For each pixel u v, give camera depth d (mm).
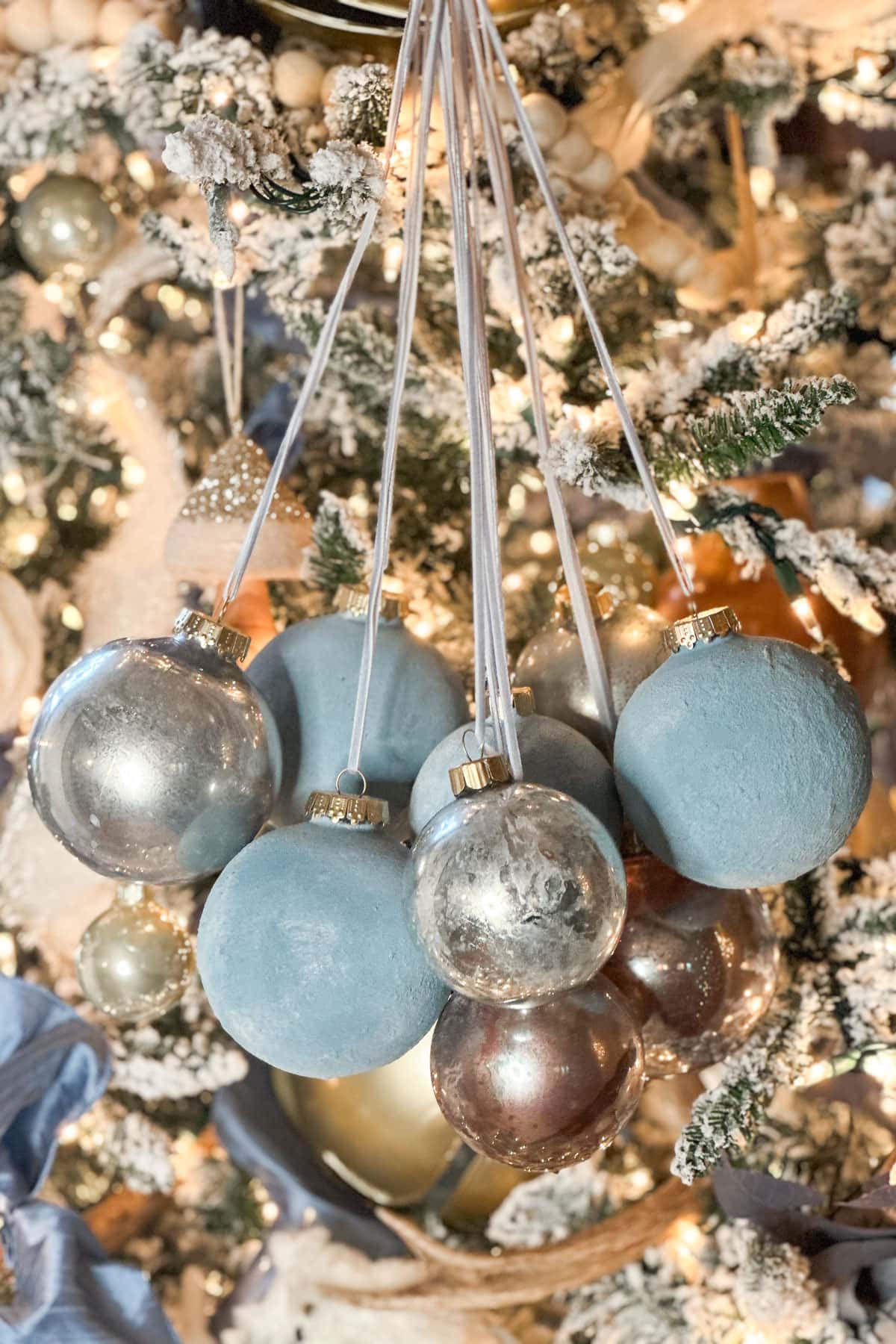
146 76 787
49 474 984
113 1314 817
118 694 604
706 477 694
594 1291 858
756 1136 839
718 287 863
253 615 807
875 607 811
